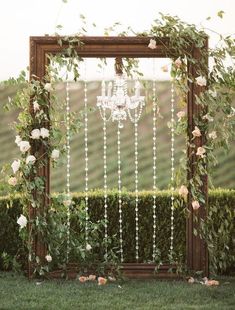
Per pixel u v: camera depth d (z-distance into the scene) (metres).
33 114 6.97
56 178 13.92
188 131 7.01
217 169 13.59
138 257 7.88
